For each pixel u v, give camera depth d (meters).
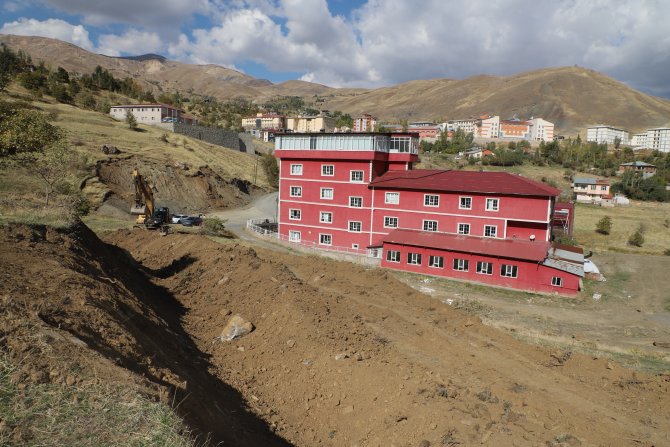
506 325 26.33
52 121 75.56
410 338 19.05
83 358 9.46
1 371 8.33
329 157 46.31
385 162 47.41
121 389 8.83
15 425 7.31
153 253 33.50
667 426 13.47
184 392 10.95
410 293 26.75
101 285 16.11
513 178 41.50
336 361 15.59
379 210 44.91
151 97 148.00
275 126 172.12
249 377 15.76
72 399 8.20
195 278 26.75
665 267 42.16
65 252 18.38
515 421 12.95
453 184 42.00
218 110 185.50
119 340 11.85
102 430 7.63
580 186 110.00
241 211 73.12
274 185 95.19
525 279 35.66
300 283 23.80
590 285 37.25
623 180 117.56
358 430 12.84
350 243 46.69
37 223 20.75
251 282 23.53
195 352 16.64
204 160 89.56
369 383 14.42
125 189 61.38
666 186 119.00
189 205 68.62
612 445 12.20
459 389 14.36
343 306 21.77
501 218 39.59
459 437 11.88
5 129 31.45
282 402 14.40
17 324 9.78
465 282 37.50
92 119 87.31
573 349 22.80
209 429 9.93
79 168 57.41
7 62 112.69
